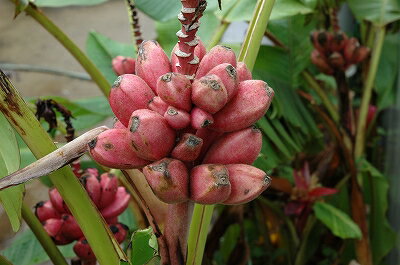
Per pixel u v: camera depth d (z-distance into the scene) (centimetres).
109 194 68
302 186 105
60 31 77
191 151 43
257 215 119
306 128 102
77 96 272
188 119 43
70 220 68
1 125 50
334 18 101
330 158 112
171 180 43
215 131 46
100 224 49
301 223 109
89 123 110
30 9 74
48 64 302
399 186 121
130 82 45
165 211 58
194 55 46
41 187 206
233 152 45
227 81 43
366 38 115
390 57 123
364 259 109
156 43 48
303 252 113
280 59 105
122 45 120
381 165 139
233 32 192
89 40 119
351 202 109
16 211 49
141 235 52
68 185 47
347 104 105
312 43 101
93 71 80
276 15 89
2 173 49
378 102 121
